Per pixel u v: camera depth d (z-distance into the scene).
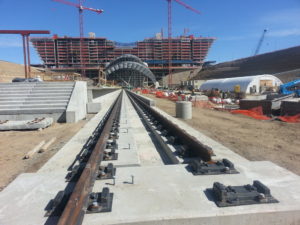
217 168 3.43
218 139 7.67
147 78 167.12
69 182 3.26
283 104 14.80
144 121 10.53
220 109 19.08
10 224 2.27
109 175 3.28
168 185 2.99
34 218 2.37
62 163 4.78
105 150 5.00
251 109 16.83
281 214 2.38
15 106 11.98
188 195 2.70
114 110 12.06
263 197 2.51
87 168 3.17
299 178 3.19
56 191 2.98
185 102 12.50
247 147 6.61
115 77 163.00
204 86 68.00
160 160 5.10
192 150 4.67
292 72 71.69
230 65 145.00
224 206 2.43
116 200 2.59
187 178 3.22
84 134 7.75
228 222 2.33
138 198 2.64
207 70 169.50
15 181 3.28
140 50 199.75
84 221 2.19
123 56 161.75
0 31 27.17
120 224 2.20
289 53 105.81
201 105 22.88
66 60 188.62
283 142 7.27
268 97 20.16
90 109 15.46
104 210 2.35
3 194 2.89
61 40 186.25
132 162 4.25
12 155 6.13
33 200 2.75
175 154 4.75
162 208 2.41
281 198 2.61
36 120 10.48
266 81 51.94
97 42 191.12
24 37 28.12
